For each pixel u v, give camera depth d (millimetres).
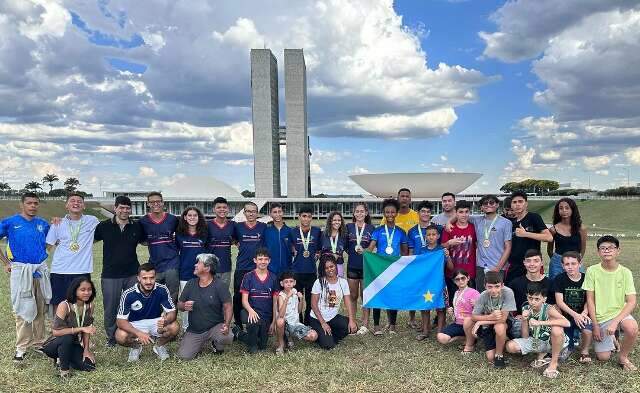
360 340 7152
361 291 8328
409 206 8586
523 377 5480
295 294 6891
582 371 5656
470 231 7418
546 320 5688
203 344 6590
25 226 6559
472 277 7406
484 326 6098
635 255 17906
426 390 5184
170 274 7266
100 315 9078
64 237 6828
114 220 7109
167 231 7312
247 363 6121
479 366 5879
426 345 6859
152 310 6359
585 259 16969
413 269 7332
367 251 7543
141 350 6551
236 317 7605
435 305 7129
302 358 6254
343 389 5246
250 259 7555
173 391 5266
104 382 5543
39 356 6488
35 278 6586
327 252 7352
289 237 7766
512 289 6262
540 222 6988
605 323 5883
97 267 15797
